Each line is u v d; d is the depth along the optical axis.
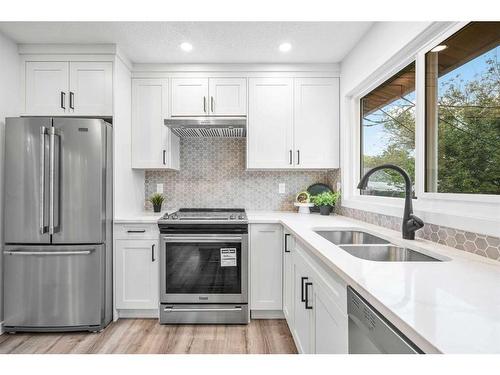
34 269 2.36
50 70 2.61
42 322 2.37
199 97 2.91
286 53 2.71
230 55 2.75
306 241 1.60
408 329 0.67
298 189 3.29
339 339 1.15
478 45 1.36
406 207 1.65
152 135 2.92
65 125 2.36
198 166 3.29
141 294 2.60
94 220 2.39
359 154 2.78
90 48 2.57
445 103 1.58
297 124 2.94
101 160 2.40
